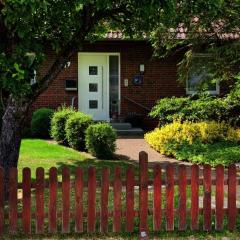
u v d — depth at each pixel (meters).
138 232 7.57
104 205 7.48
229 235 7.56
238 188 10.28
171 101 18.12
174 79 20.69
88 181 7.44
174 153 14.69
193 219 7.63
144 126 20.73
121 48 20.67
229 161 13.09
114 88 21.03
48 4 6.88
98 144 14.11
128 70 20.77
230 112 17.83
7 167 8.65
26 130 18.91
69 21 8.55
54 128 16.91
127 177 7.49
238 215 8.18
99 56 20.81
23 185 7.35
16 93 7.45
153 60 20.66
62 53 8.76
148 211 7.59
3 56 7.28
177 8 8.21
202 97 18.31
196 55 15.18
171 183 7.57
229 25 14.16
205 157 13.62
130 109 20.80
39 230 7.39
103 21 9.88
